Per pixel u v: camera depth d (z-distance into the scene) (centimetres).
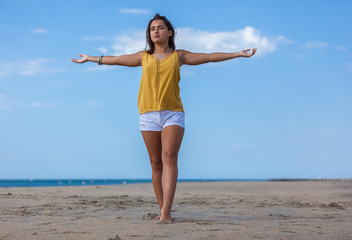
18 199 673
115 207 550
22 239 267
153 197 820
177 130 392
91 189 1261
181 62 414
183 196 905
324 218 429
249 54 396
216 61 408
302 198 864
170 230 308
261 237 275
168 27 414
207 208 561
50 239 267
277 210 542
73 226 331
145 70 405
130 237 275
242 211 516
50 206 541
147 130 406
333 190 1345
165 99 397
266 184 2097
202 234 288
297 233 296
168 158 386
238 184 2109
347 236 280
